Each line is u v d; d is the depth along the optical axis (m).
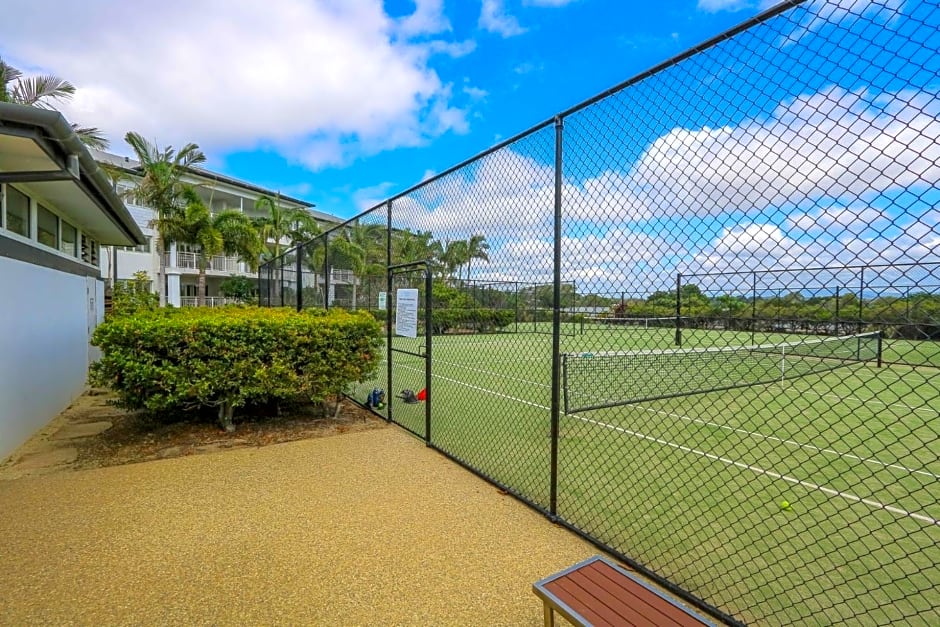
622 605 1.79
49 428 5.41
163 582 2.39
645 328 5.63
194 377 4.74
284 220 28.44
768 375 9.45
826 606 2.27
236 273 32.91
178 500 3.42
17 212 5.52
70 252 7.70
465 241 4.20
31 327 5.02
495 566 2.58
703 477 4.14
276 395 5.35
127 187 24.86
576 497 3.62
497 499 3.52
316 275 9.16
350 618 2.13
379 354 6.14
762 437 5.57
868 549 2.84
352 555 2.67
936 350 3.19
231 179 36.75
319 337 5.42
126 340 4.49
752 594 2.37
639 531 3.07
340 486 3.73
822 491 3.84
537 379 10.15
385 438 5.16
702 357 9.55
